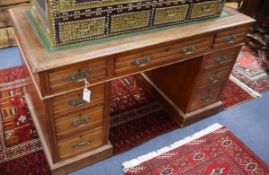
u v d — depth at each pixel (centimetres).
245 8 314
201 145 193
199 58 175
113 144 186
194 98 197
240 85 258
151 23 148
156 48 145
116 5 129
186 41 156
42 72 116
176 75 200
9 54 270
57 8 116
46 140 165
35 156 173
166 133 200
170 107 212
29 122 197
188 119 204
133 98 229
